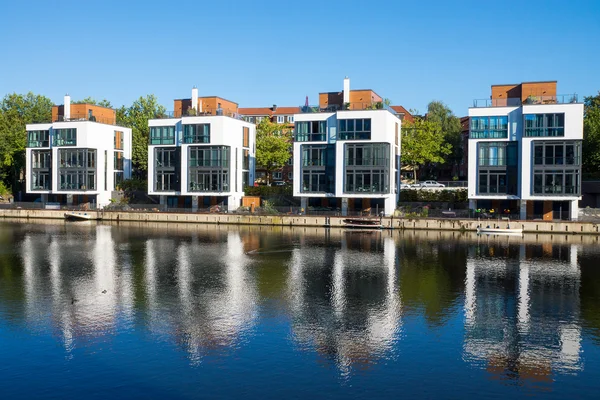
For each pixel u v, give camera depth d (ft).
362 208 256.93
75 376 76.54
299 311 106.52
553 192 221.05
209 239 211.20
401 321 100.42
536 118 221.66
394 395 71.36
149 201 302.45
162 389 72.74
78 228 250.57
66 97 307.99
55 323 98.32
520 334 93.40
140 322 99.04
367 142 244.83
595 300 115.65
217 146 272.10
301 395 71.15
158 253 176.24
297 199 277.85
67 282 131.54
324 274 142.31
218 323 98.68
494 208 238.68
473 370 78.69
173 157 284.41
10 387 73.41
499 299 116.06
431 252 178.60
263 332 93.86
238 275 140.67
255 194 291.99
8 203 302.66
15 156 343.46
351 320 100.83
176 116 297.94
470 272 145.07
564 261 161.68
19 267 151.12
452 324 98.73
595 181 248.52
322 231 238.07
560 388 73.31
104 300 114.21
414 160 294.66
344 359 82.38
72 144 296.51
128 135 329.11
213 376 76.38
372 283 131.54
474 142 233.35
